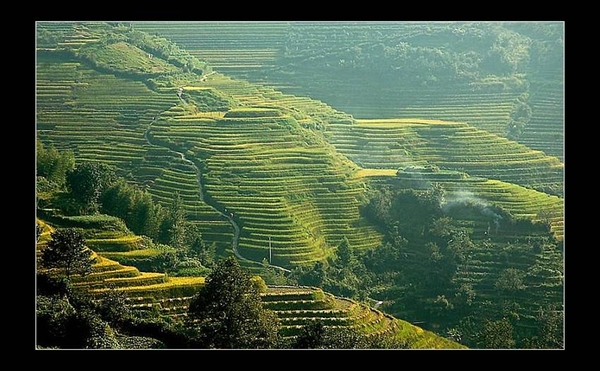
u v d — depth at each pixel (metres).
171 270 41.94
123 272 37.22
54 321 24.11
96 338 24.19
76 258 33.94
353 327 37.12
